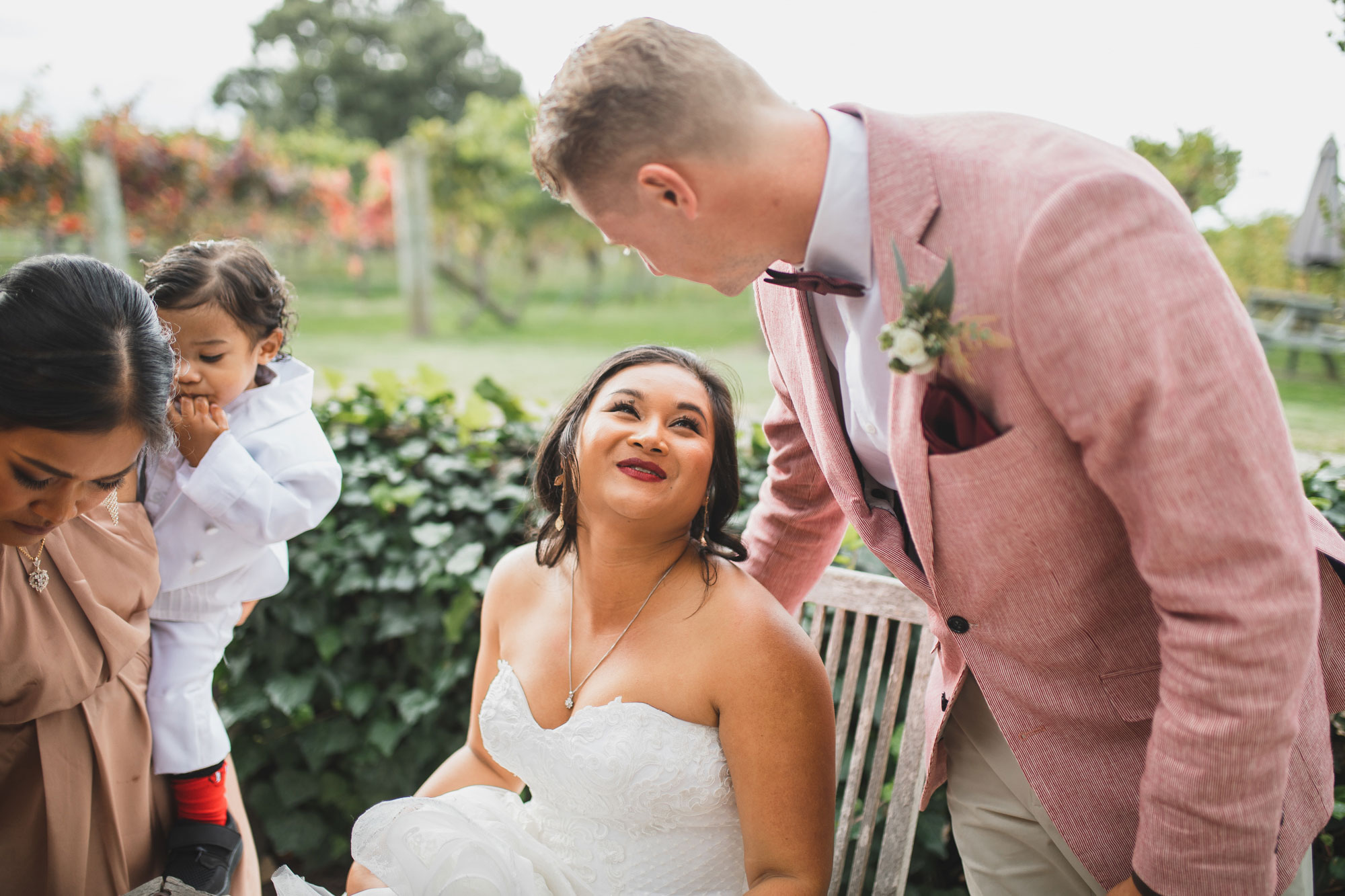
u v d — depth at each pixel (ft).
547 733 4.31
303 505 5.48
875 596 5.55
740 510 7.48
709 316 61.21
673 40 3.37
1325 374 13.15
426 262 43.96
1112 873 3.86
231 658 7.93
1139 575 3.57
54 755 4.25
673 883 4.26
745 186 3.43
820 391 4.23
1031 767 3.97
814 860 4.13
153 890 4.22
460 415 8.95
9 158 28.07
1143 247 2.85
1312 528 3.79
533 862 4.26
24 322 3.35
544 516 5.24
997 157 3.19
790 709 4.14
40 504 3.66
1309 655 2.93
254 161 37.42
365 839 4.13
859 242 3.54
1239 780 3.01
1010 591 3.67
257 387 5.81
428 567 7.82
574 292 72.79
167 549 5.17
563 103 3.41
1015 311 3.04
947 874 6.70
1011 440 3.26
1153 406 2.85
